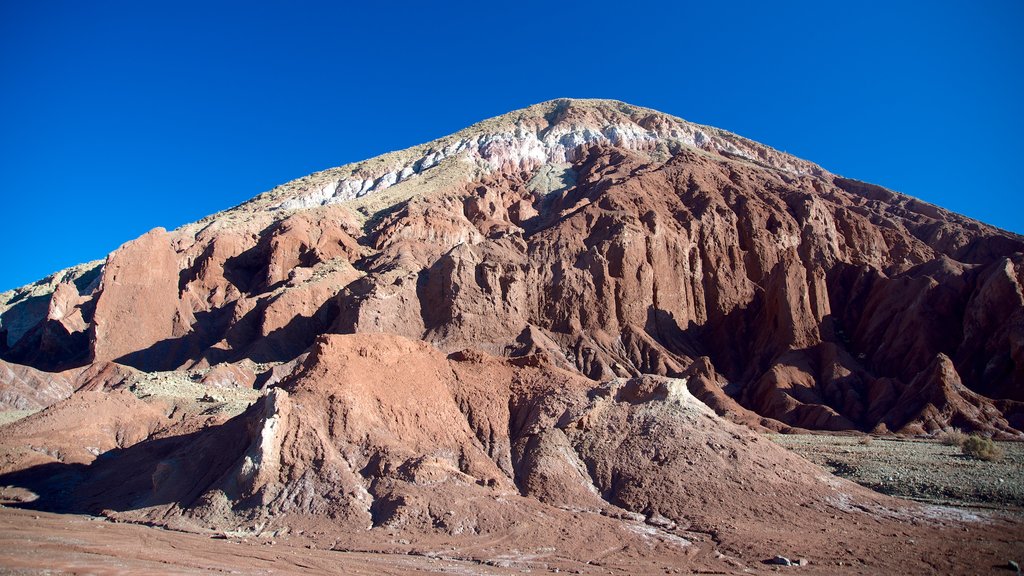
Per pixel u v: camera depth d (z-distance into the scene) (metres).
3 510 40.66
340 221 152.88
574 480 42.47
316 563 29.72
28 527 34.91
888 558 32.72
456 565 30.50
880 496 43.50
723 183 148.62
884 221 144.50
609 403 48.44
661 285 120.25
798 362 97.38
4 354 123.06
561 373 51.75
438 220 145.12
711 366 101.88
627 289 116.94
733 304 121.94
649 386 49.00
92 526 36.34
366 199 173.12
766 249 129.12
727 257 128.00
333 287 122.31
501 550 33.47
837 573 30.56
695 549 34.38
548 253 124.31
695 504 40.09
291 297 117.38
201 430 51.06
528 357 53.97
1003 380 84.75
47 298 147.12
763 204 140.00
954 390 79.56
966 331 93.06
